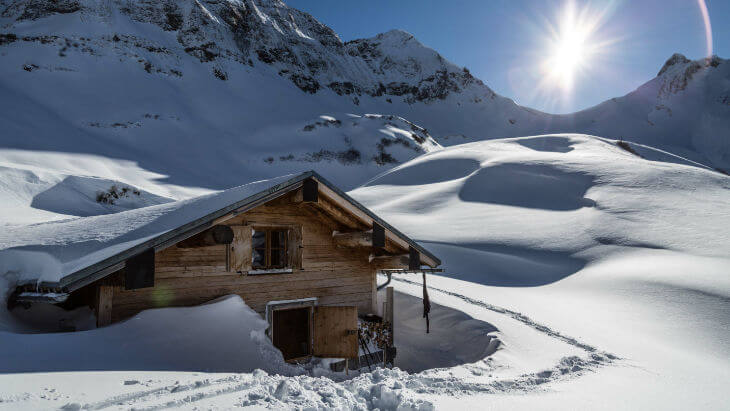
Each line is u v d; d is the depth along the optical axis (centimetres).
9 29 11038
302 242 991
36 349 573
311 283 1010
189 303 832
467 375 755
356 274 1098
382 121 12025
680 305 1559
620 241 2784
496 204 4144
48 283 660
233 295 852
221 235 778
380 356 1058
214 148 9306
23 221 2544
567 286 2081
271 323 927
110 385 489
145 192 4059
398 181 6028
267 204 944
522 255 2770
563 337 1169
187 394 485
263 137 10350
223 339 745
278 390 507
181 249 832
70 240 812
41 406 407
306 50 19338
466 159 6372
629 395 703
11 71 9300
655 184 4019
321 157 9888
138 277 664
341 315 963
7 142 5441
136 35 12431
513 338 1103
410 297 1476
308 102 14175
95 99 9431
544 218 3531
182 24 14050
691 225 2936
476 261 2597
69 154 5903
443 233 3309
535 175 4769
